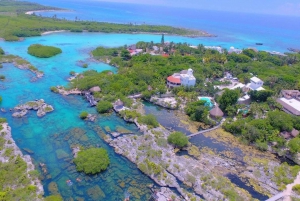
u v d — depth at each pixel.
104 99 88.56
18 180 48.78
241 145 69.19
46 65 127.31
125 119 78.31
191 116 82.44
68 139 66.88
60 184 51.12
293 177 55.88
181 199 48.56
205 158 62.19
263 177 56.25
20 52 145.88
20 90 95.50
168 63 132.75
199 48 172.62
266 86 105.06
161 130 73.25
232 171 57.97
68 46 172.38
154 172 54.47
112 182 52.84
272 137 68.69
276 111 78.06
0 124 69.75
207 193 50.00
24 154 59.06
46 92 95.44
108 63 138.00
